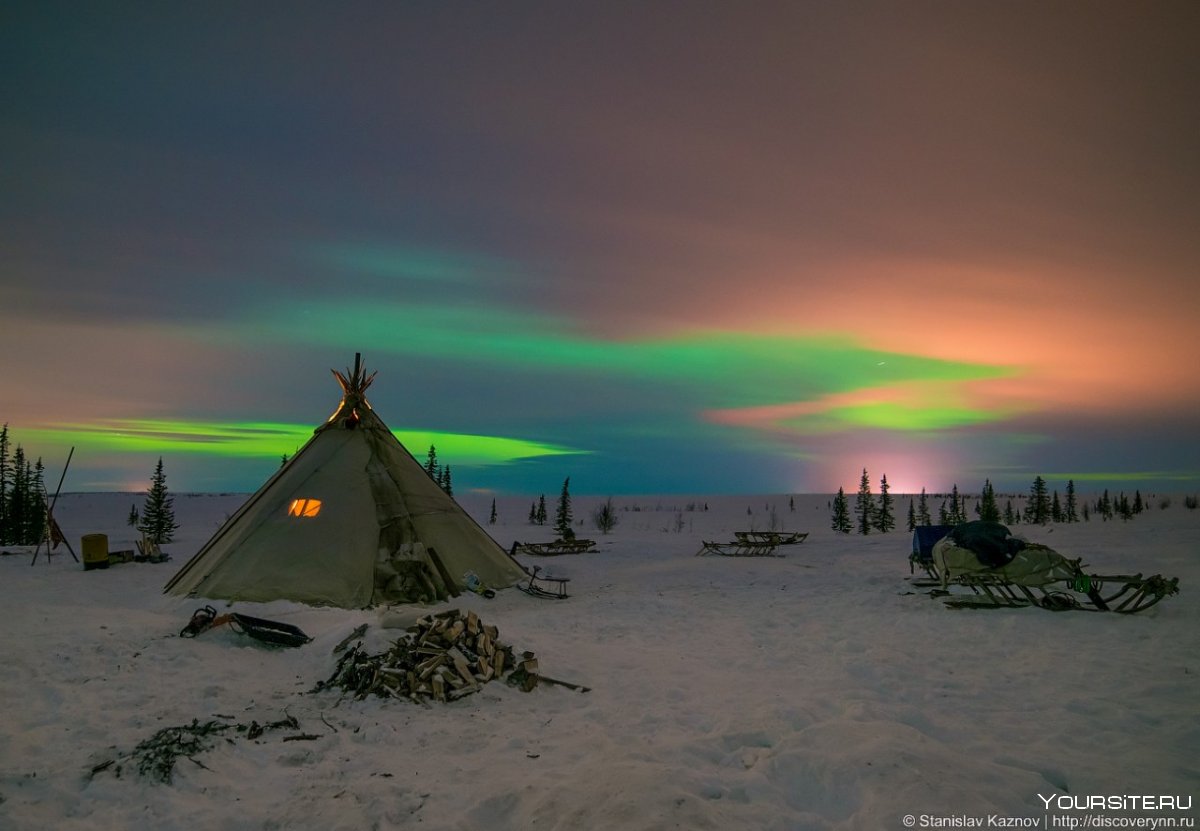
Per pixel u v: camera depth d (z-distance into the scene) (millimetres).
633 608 13273
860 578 17031
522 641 8883
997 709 6543
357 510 13391
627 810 4078
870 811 4078
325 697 6855
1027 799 4383
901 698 6953
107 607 12234
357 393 15227
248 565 12219
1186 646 8859
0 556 22328
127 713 6133
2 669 7172
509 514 84312
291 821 4340
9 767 4953
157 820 4340
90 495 163250
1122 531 28953
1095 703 6562
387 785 4816
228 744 5484
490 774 5008
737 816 4227
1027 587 12680
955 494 53188
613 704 6836
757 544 25234
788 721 6000
